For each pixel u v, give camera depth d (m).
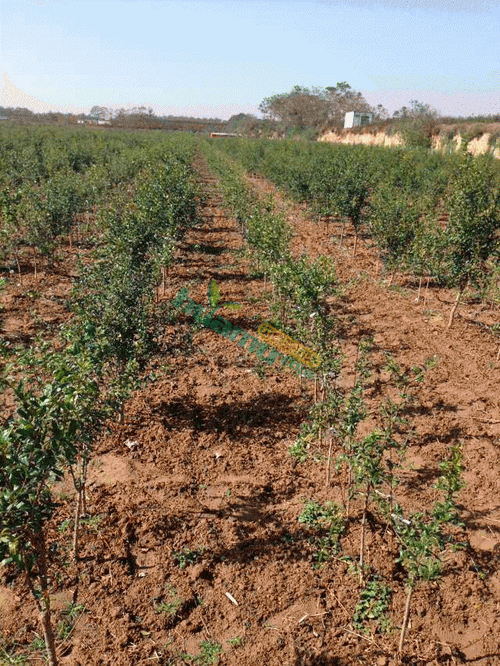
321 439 7.32
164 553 5.79
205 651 4.79
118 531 6.03
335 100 104.12
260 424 8.10
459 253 10.83
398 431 7.92
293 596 5.33
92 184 19.34
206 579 5.52
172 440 7.64
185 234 18.19
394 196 16.69
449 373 9.53
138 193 16.03
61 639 4.84
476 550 5.85
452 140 46.59
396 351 10.38
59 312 11.82
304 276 8.12
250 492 6.71
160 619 5.06
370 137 61.78
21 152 32.28
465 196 10.84
